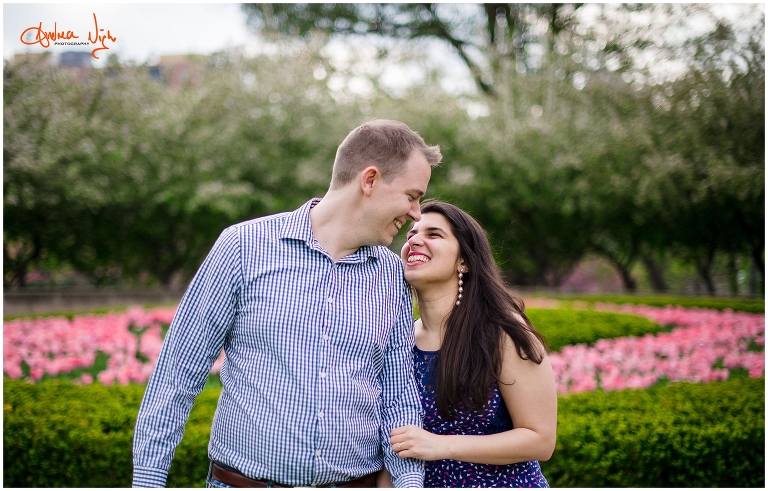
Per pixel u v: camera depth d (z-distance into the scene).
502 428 2.25
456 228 2.30
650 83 12.08
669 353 5.73
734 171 10.52
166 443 1.97
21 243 14.10
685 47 12.09
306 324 1.96
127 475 3.68
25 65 11.34
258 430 1.93
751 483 3.67
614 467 3.67
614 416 3.97
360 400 2.02
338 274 2.06
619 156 12.23
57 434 3.70
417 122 13.61
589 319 8.42
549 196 13.45
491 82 15.56
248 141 13.73
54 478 3.69
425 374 2.32
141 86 13.01
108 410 4.07
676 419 3.92
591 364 5.29
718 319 8.72
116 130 12.26
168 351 2.00
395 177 2.03
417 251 2.29
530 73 14.81
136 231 14.23
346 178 2.06
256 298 1.98
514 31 16.22
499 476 2.21
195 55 14.17
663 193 11.88
